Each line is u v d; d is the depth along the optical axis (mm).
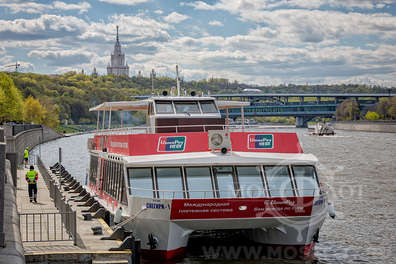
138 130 26688
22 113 154000
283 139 22172
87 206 28922
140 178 21078
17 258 14016
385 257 22672
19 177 45781
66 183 43250
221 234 23672
